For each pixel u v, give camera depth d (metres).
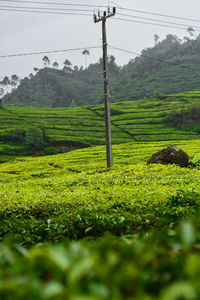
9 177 27.67
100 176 19.47
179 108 86.81
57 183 19.14
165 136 73.75
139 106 106.12
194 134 76.25
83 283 0.99
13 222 7.38
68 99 192.50
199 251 1.18
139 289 0.97
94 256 1.16
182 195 9.34
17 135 75.62
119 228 6.17
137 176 17.52
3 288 0.91
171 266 1.09
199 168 19.73
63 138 76.56
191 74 174.38
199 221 1.67
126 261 1.16
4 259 1.26
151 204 8.95
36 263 1.12
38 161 38.28
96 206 9.29
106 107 24.20
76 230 6.56
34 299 0.87
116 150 39.34
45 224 7.03
